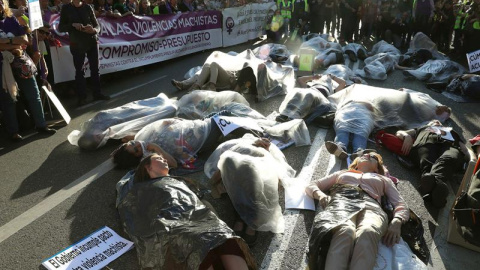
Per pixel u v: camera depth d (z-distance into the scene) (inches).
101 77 346.0
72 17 263.9
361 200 135.0
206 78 295.7
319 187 155.6
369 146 213.9
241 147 163.6
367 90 244.7
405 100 234.7
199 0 535.2
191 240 108.8
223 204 158.6
